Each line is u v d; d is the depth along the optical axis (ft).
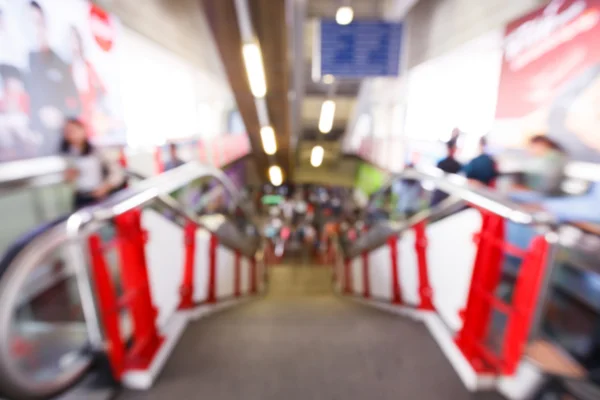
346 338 8.12
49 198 8.86
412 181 22.53
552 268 5.52
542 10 10.61
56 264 8.81
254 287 20.12
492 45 13.56
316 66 20.79
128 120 13.07
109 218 5.62
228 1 15.23
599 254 7.56
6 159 7.39
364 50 20.44
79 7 10.12
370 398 6.10
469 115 15.10
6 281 4.07
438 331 8.12
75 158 9.84
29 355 6.82
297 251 38.78
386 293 15.89
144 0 14.60
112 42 11.96
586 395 5.21
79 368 5.45
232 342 7.89
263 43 18.62
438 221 9.71
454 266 9.41
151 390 6.22
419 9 22.90
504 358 6.27
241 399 6.04
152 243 10.26
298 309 10.62
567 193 9.10
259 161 42.83
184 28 19.65
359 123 42.73
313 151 48.42
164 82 16.60
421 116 21.45
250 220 26.84
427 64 20.90
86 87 10.47
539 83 10.57
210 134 24.41
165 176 8.81
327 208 51.93
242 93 23.63
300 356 7.34
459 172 15.16
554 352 6.07
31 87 8.22
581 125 8.84
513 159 11.60
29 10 8.16
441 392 6.25
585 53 8.87
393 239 11.62
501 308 6.21
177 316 8.68
